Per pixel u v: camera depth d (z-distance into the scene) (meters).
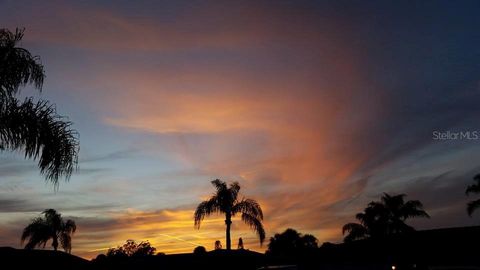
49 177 9.29
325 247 20.91
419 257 16.69
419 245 17.47
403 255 17.20
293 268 20.44
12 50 9.46
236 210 27.75
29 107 9.29
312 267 19.97
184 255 25.91
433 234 18.39
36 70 9.65
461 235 17.28
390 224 38.00
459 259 15.59
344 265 18.89
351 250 19.62
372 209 38.91
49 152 9.23
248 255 25.09
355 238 38.56
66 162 9.43
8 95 9.21
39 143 9.19
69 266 22.95
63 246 39.72
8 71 9.24
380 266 17.70
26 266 21.33
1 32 9.55
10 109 9.11
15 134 9.08
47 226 39.28
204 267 24.62
